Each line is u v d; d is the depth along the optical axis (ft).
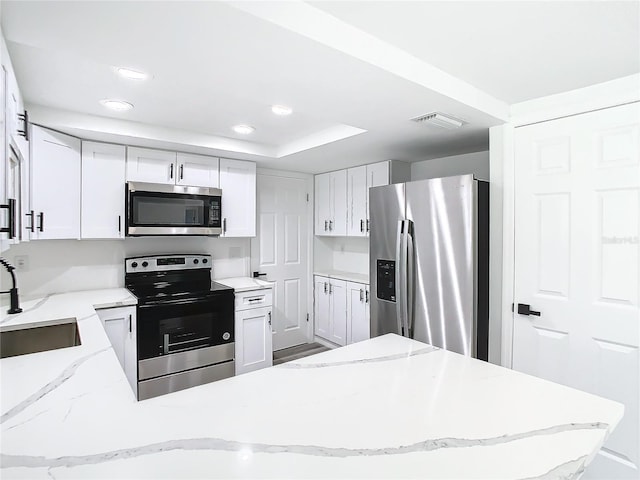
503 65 5.20
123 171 8.70
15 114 4.85
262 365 10.40
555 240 6.26
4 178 3.84
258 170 12.06
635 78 5.43
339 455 2.47
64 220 7.70
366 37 4.37
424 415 3.05
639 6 3.74
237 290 9.84
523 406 3.23
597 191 5.80
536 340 6.51
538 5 3.76
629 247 5.48
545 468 2.38
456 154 9.80
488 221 7.13
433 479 2.25
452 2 3.73
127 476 2.18
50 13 3.35
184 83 5.66
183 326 8.91
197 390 3.48
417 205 7.50
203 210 9.74
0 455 2.35
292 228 13.06
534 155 6.52
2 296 7.89
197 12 3.37
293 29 3.72
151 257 9.94
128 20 3.50
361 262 13.15
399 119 6.66
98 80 5.70
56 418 2.86
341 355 4.55
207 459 2.38
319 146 8.89
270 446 2.55
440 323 7.08
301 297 13.34
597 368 5.80
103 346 4.73
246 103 6.79
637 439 5.40
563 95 6.17
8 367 3.95
